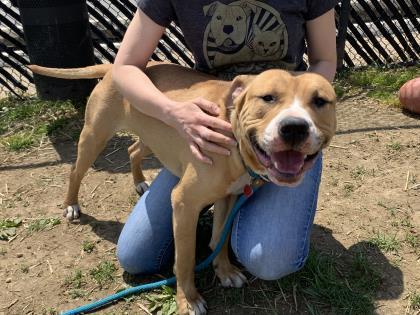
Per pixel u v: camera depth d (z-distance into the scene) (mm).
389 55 1851
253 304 785
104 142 925
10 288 831
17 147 1270
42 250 920
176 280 791
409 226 944
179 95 770
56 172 1173
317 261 836
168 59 1691
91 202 1061
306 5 757
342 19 1637
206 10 737
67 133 1337
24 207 1047
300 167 607
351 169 1135
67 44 1402
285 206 755
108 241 942
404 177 1096
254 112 625
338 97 1528
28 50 1440
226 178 703
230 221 768
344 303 769
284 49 769
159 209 822
